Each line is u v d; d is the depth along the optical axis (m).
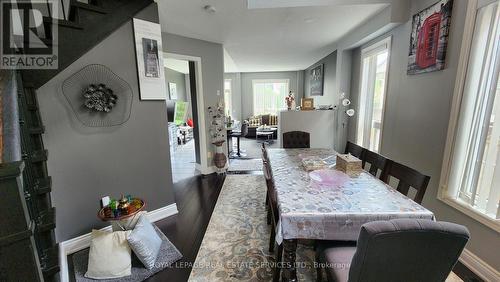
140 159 2.37
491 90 1.61
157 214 2.55
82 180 2.01
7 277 0.85
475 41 1.72
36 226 1.41
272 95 8.66
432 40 2.11
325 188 1.63
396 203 1.38
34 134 1.63
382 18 2.68
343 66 3.99
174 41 3.40
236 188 3.45
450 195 1.97
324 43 4.13
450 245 0.86
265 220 2.48
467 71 1.78
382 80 3.18
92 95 1.96
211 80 3.98
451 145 1.93
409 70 2.46
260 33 3.43
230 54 5.07
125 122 2.21
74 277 1.71
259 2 2.49
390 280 0.95
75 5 1.60
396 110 2.76
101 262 1.69
